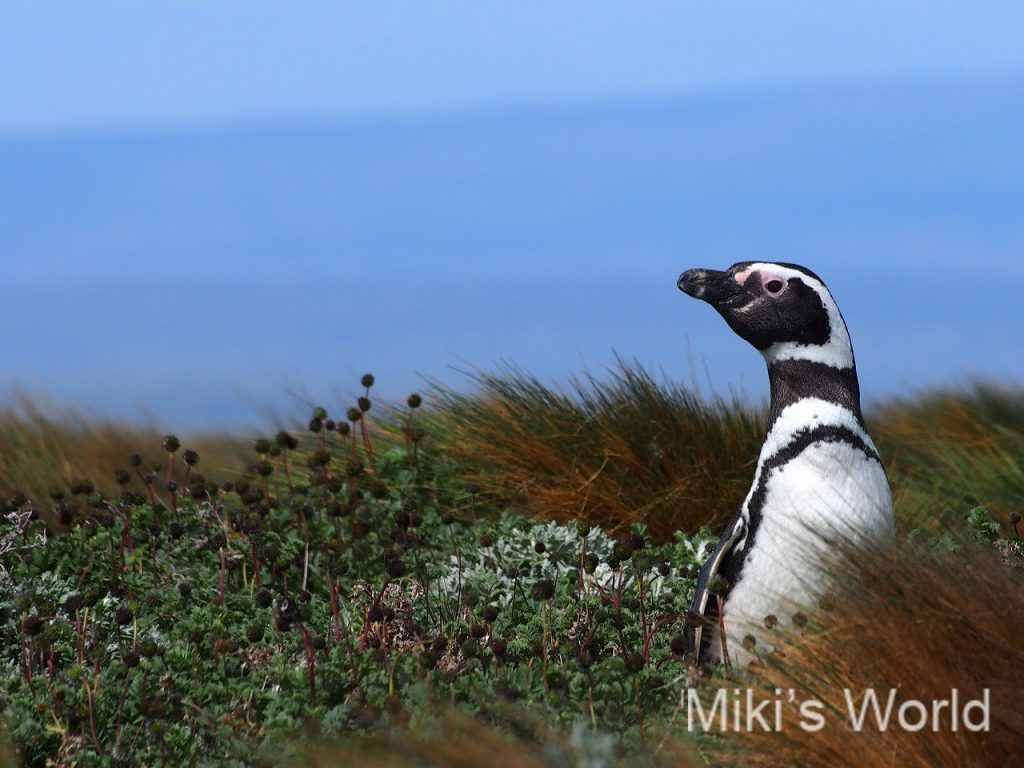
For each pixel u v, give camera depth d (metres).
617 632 20.95
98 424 37.72
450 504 30.00
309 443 34.44
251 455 39.62
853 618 15.61
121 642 20.91
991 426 36.75
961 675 14.51
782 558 18.91
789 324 19.94
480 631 19.31
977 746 14.20
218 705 18.39
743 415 30.94
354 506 26.22
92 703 17.67
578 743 12.55
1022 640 14.88
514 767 12.85
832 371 19.95
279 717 17.19
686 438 30.33
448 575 24.77
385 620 20.78
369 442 31.64
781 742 14.65
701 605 19.42
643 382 31.23
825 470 19.30
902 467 34.34
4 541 24.23
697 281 20.69
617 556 20.61
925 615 15.23
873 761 14.23
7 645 21.50
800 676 15.55
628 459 29.83
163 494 31.31
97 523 26.47
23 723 17.12
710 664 19.39
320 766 14.37
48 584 23.03
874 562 16.22
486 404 32.28
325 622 22.25
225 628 21.45
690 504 28.97
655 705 17.73
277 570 24.80
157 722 16.98
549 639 20.39
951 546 18.64
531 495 29.64
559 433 30.56
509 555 25.12
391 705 16.50
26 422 35.28
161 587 24.23
